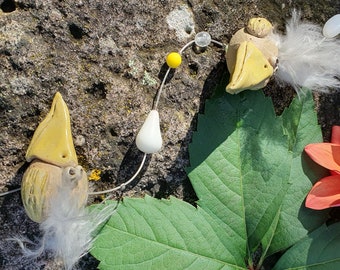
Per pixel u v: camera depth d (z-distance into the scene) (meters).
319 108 0.15
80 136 0.13
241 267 0.14
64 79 0.13
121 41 0.13
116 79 0.13
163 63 0.14
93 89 0.13
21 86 0.13
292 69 0.14
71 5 0.13
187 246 0.13
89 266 0.13
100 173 0.13
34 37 0.13
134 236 0.13
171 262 0.13
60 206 0.12
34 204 0.12
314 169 0.14
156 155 0.14
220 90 0.14
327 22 0.14
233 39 0.13
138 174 0.14
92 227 0.13
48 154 0.12
